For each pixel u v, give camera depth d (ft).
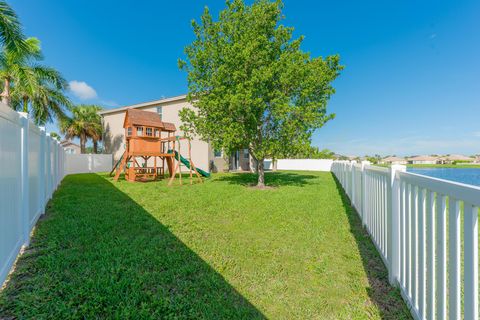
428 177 4.92
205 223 12.94
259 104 24.26
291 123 24.82
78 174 47.70
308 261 8.52
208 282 6.99
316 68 26.32
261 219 13.82
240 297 6.40
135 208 15.87
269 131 28.19
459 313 3.81
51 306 5.64
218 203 18.17
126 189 24.95
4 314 5.39
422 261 5.22
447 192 4.12
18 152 8.47
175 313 5.64
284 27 27.17
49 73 40.34
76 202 17.40
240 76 24.97
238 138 24.59
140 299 6.05
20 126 8.75
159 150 38.52
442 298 4.36
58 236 10.16
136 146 36.04
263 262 8.39
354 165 16.51
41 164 13.57
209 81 28.04
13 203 7.77
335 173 42.91
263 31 26.66
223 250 9.34
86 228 11.33
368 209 11.40
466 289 3.58
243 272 7.69
